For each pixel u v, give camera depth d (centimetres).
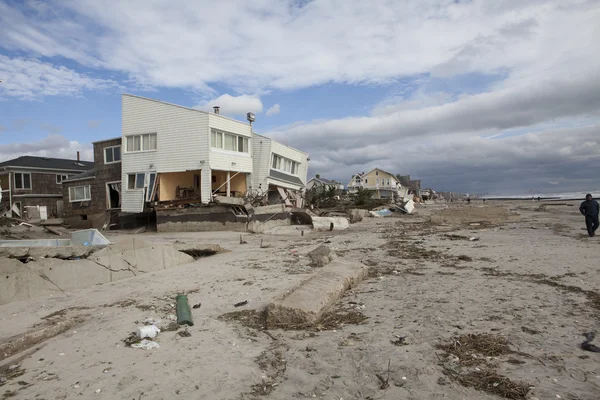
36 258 1062
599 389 390
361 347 532
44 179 4075
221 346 570
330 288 764
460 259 1198
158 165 2850
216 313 746
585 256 1146
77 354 565
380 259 1260
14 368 527
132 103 2944
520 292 773
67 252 1116
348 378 445
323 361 495
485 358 476
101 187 3275
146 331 619
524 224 2448
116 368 505
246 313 734
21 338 618
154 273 1205
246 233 2470
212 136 2769
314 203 4603
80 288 1045
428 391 404
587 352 480
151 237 2339
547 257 1155
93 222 3294
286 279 998
